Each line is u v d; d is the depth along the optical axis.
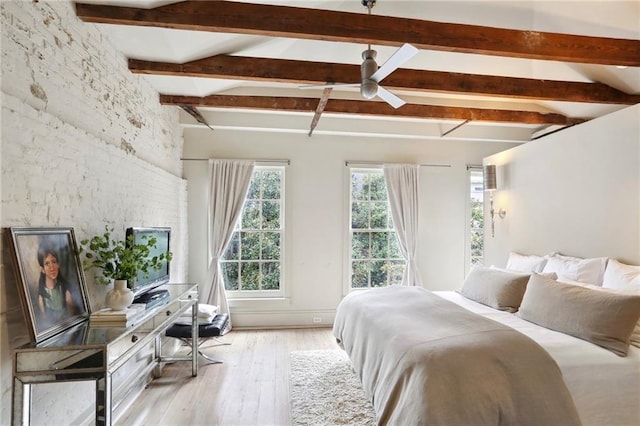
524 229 4.11
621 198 2.97
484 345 1.96
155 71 2.98
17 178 1.63
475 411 1.72
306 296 4.87
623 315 2.17
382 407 1.96
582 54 2.64
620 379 2.02
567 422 1.80
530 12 3.05
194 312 3.25
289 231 4.86
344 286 4.94
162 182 3.77
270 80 3.15
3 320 1.57
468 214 5.22
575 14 2.97
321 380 3.07
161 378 3.15
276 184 4.96
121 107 2.82
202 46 2.85
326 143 4.96
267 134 4.85
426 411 1.70
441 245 5.18
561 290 2.59
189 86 3.61
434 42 2.46
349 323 3.05
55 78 1.96
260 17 2.28
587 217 3.29
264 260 4.89
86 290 2.06
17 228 1.60
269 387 2.98
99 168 2.41
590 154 3.26
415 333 2.19
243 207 4.88
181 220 4.47
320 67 3.13
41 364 1.55
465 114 4.29
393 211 4.99
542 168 3.85
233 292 4.81
